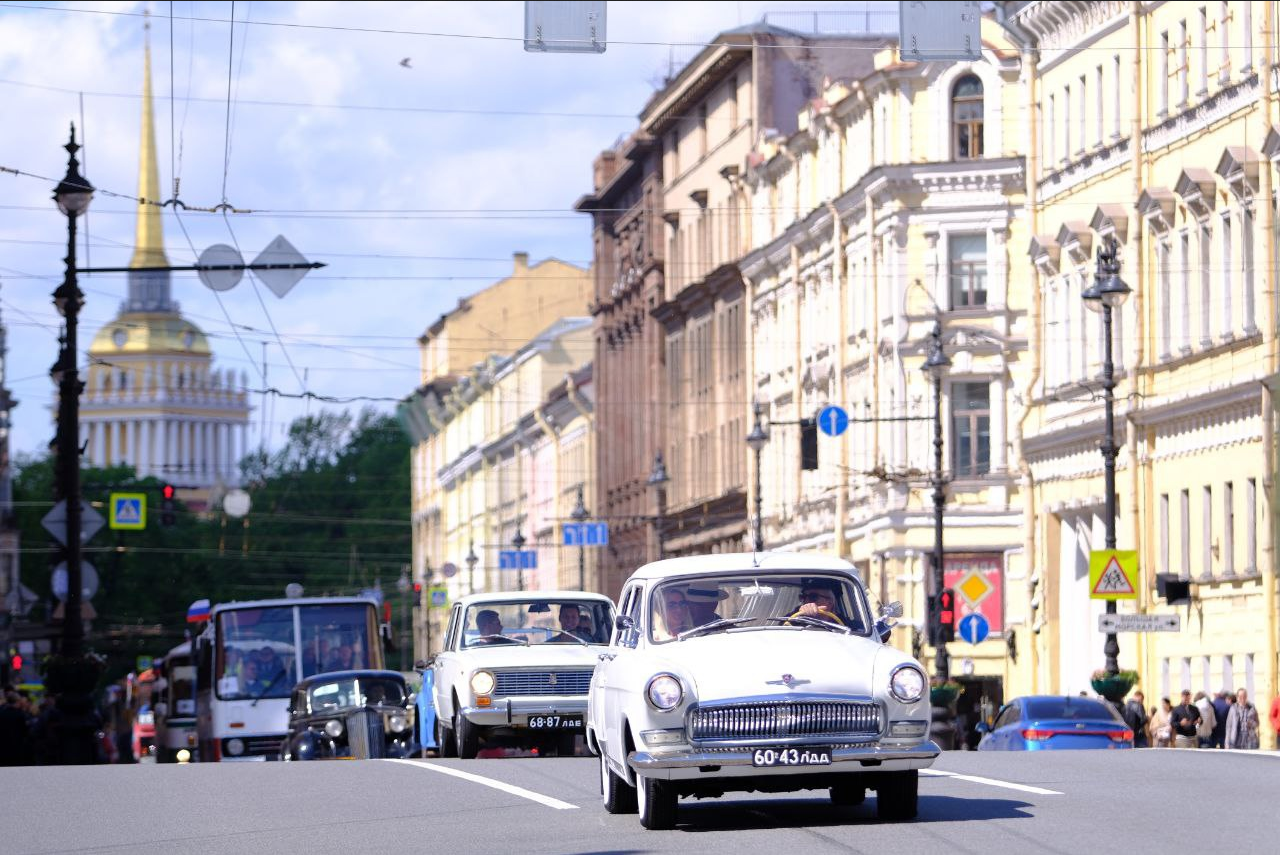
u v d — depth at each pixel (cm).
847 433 7956
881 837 1675
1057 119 6731
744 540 9375
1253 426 5306
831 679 1792
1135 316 6016
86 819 2033
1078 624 6588
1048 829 1700
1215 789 2038
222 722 4453
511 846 1712
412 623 16538
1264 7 5281
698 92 9938
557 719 3078
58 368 4544
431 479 16738
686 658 1820
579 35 2689
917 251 7450
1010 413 7312
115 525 7456
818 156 8394
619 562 11650
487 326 16050
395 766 2655
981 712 7238
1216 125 5584
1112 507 4781
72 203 4484
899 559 7350
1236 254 5434
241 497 13200
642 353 11238
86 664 4406
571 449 12744
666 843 1697
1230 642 5409
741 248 9406
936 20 2772
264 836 1844
